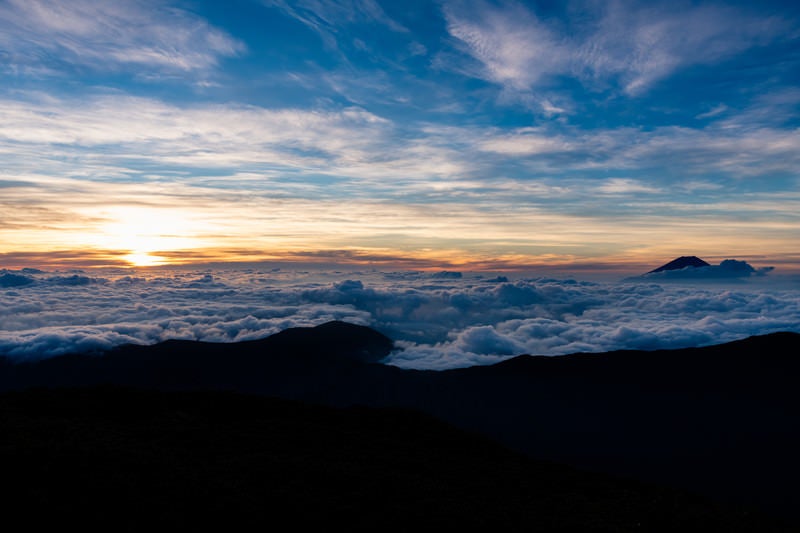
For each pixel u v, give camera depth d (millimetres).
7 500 19594
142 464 24547
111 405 42500
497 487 28609
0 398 40781
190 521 19641
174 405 45062
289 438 35125
